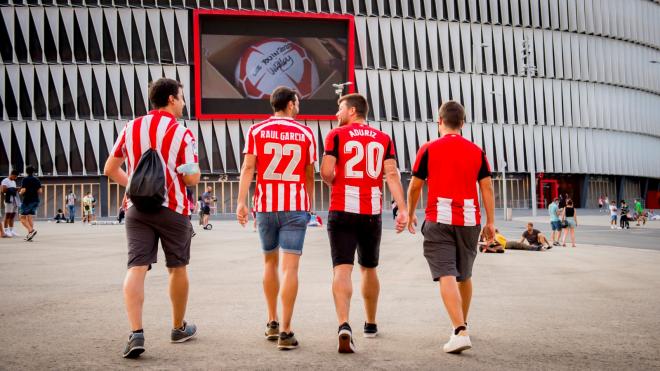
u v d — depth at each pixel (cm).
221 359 419
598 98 6744
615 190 7194
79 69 5256
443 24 5988
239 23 5356
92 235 2116
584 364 404
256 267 1100
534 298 721
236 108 5331
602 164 6756
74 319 572
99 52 5275
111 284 834
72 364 402
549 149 6394
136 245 446
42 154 5191
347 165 489
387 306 660
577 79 6581
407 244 1775
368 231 492
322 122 5525
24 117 5184
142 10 5322
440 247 470
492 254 1496
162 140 458
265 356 429
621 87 6994
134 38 5331
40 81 5203
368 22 5741
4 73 5156
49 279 889
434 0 5972
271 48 5384
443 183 476
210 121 5378
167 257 466
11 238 1862
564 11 6525
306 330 529
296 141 487
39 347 454
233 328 536
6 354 430
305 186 494
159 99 473
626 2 7069
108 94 5291
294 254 472
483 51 6153
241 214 480
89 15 5275
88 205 3719
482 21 6144
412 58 5853
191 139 470
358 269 1033
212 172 5356
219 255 1371
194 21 5231
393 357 426
